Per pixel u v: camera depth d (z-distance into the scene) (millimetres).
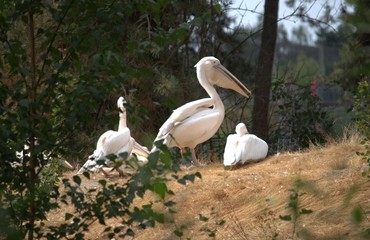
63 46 8906
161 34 7848
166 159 6906
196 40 33719
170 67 30141
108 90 7867
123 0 7949
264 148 18938
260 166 18031
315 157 17672
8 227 6621
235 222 13469
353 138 18312
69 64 8109
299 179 5949
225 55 34500
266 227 12844
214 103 19688
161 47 8047
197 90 28891
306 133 27641
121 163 7289
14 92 8117
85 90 7758
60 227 8039
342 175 14820
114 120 8336
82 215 7902
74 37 7949
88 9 7805
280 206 13734
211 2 29125
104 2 7867
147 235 12938
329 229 11906
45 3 7969
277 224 12875
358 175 14508
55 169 14602
